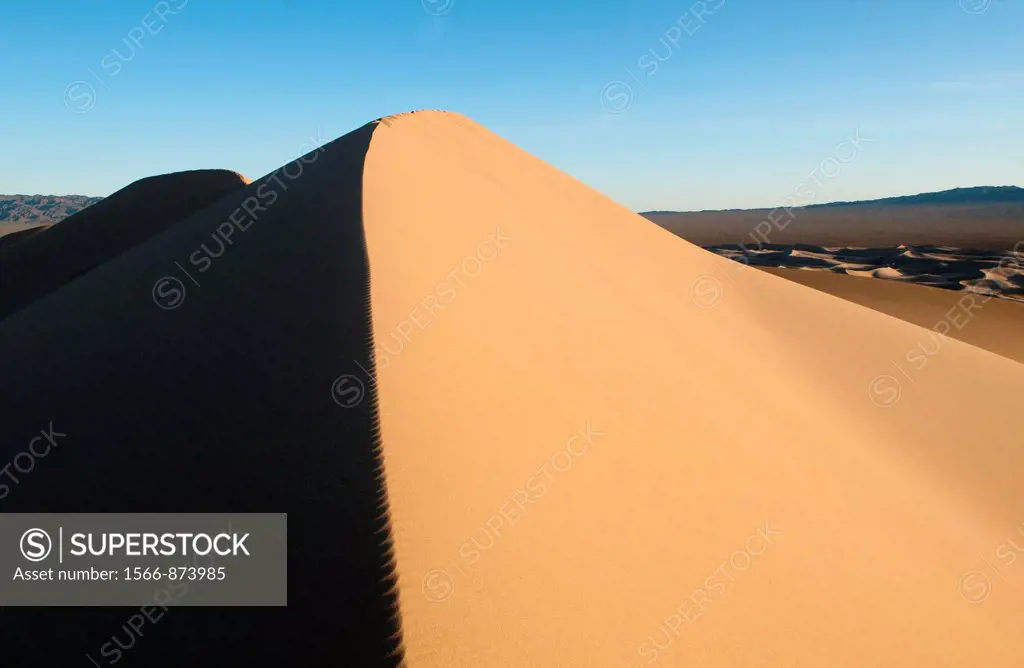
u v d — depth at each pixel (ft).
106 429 24.61
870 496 34.65
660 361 37.91
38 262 94.58
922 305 135.85
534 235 56.24
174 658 14.73
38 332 36.42
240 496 19.01
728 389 40.27
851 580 25.46
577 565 18.75
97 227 103.30
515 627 15.48
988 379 62.59
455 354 27.14
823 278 168.25
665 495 24.50
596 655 16.14
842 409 53.21
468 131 93.40
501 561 17.16
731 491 27.09
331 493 18.02
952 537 34.50
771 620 21.04
